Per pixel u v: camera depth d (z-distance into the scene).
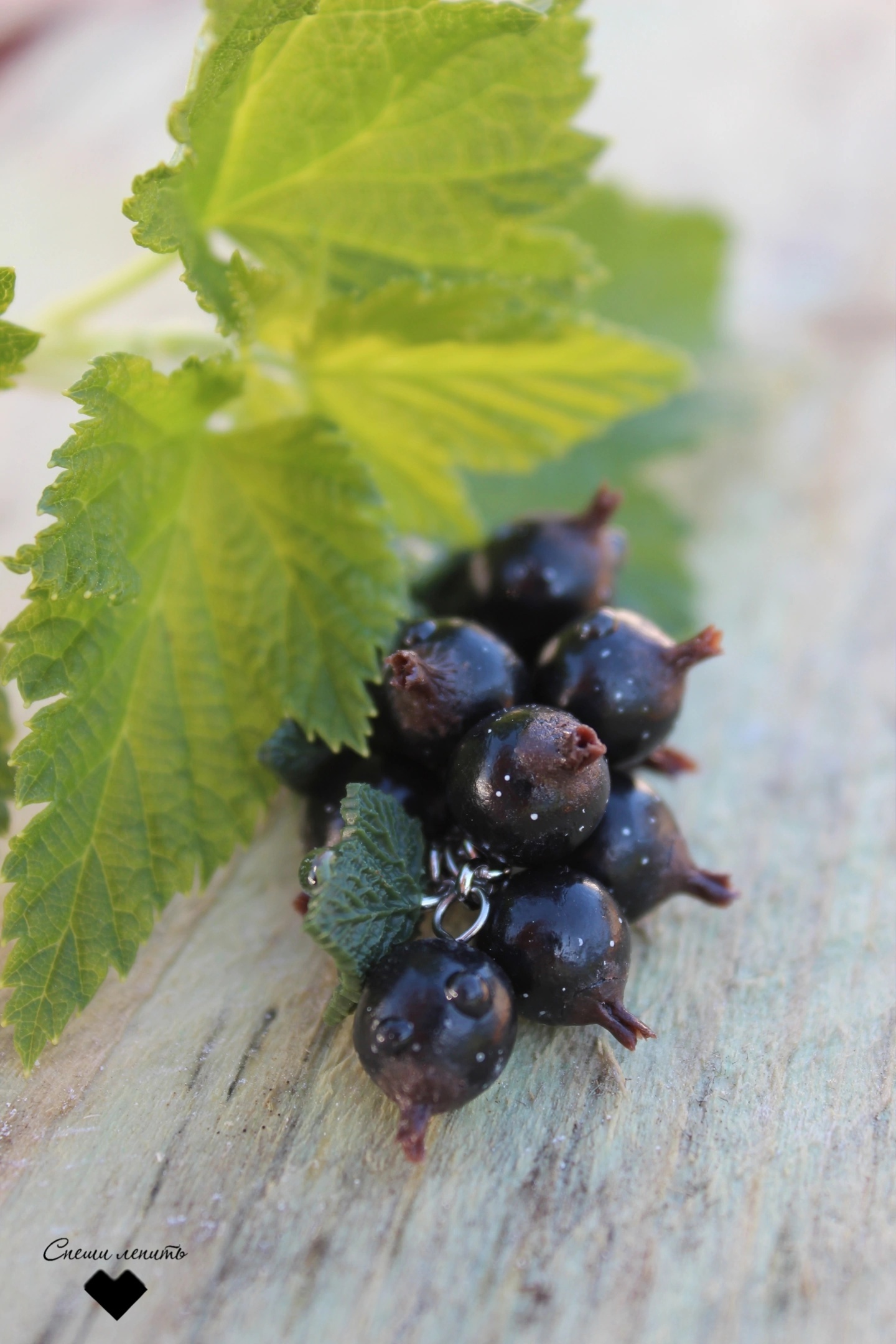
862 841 0.17
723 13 0.35
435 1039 0.14
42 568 0.15
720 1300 0.14
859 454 0.22
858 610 0.20
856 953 0.16
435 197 0.17
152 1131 0.15
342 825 0.16
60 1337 0.14
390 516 0.17
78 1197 0.15
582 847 0.15
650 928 0.16
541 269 0.18
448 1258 0.14
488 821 0.15
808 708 0.19
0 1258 0.14
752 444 0.23
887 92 0.31
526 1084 0.15
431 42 0.16
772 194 0.28
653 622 0.19
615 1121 0.15
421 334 0.17
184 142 0.15
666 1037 0.16
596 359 0.18
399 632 0.16
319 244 0.17
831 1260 0.14
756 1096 0.15
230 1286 0.14
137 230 0.15
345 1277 0.14
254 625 0.16
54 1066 0.15
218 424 0.19
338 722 0.16
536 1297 0.14
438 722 0.15
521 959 0.15
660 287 0.23
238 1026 0.16
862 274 0.26
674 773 0.17
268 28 0.15
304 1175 0.15
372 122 0.17
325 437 0.17
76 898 0.15
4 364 0.16
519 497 0.21
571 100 0.17
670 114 0.31
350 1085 0.15
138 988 0.16
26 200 0.27
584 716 0.15
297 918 0.17
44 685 0.15
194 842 0.16
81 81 0.30
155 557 0.16
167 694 0.16
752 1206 0.15
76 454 0.15
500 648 0.16
